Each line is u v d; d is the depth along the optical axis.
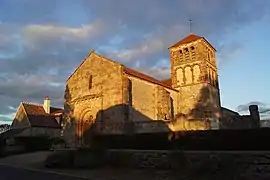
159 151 17.52
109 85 30.47
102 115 30.17
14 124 51.38
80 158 19.45
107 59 31.58
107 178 15.10
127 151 19.09
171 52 46.84
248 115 34.47
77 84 35.25
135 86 30.66
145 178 14.69
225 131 17.34
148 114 31.61
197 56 43.50
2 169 19.97
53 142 37.22
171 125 25.39
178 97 42.59
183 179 13.99
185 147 18.64
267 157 12.81
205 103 40.75
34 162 23.33
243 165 13.43
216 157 14.43
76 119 33.75
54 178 15.12
